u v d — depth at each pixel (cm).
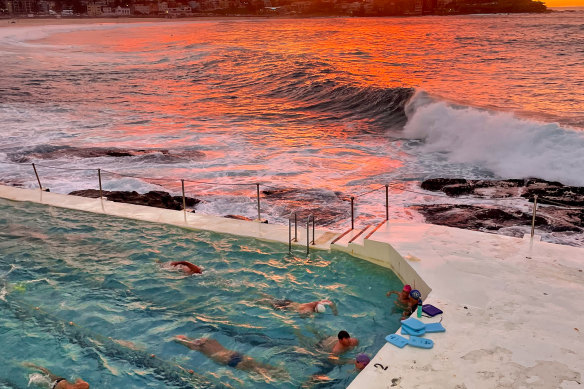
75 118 2194
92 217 911
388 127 1989
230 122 2133
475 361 427
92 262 733
